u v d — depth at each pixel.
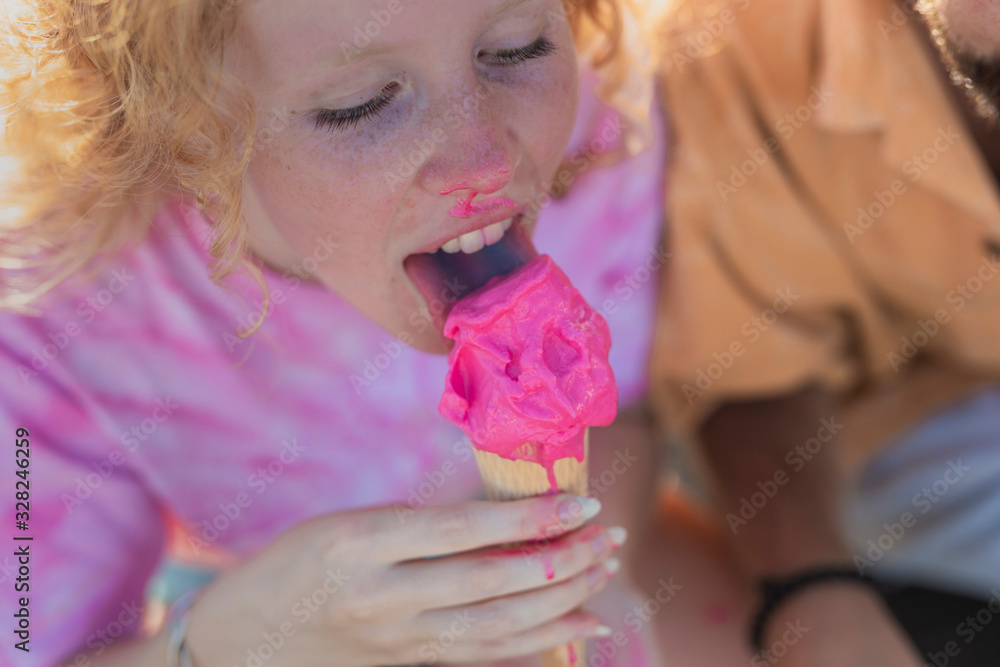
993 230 0.84
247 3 0.67
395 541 0.72
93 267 0.80
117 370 0.81
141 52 0.69
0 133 0.76
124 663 0.80
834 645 0.87
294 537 0.75
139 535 0.85
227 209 0.71
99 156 0.74
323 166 0.69
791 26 0.83
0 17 0.73
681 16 0.84
